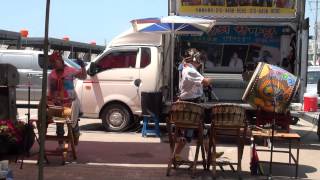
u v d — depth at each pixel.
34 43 27.78
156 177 8.32
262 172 8.71
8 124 8.69
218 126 8.28
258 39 13.76
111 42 13.77
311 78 23.12
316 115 17.25
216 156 8.80
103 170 8.73
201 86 9.74
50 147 10.74
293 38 13.29
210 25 12.03
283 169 9.34
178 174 8.55
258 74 9.22
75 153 9.66
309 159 10.43
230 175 8.60
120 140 12.08
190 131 9.02
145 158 9.91
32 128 9.02
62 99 9.56
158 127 12.77
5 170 6.81
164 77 13.38
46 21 5.19
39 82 18.83
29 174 8.28
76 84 13.60
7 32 25.20
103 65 13.53
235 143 12.01
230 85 13.68
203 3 12.78
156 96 12.70
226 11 12.77
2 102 9.25
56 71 9.62
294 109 12.36
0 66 9.23
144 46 13.48
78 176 8.26
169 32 12.55
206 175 8.52
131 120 13.48
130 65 13.45
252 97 9.28
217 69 13.90
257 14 12.75
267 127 9.70
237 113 8.20
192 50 10.16
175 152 8.66
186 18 12.17
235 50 13.91
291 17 12.73
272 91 9.12
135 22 12.59
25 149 8.83
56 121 9.15
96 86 13.50
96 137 12.48
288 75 9.33
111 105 13.48
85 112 13.59
